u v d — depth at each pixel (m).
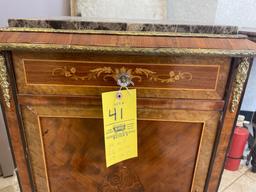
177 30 0.56
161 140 0.64
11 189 1.04
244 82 0.55
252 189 1.09
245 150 1.29
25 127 0.61
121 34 0.53
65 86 0.55
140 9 1.04
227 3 1.22
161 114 0.60
